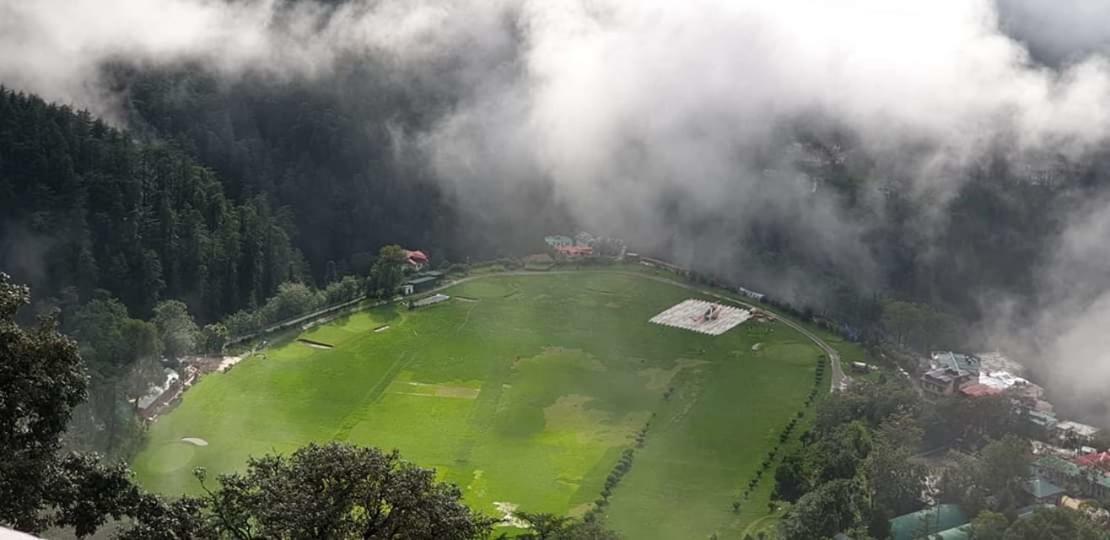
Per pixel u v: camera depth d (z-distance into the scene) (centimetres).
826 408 16350
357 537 5334
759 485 14475
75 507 5284
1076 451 16025
